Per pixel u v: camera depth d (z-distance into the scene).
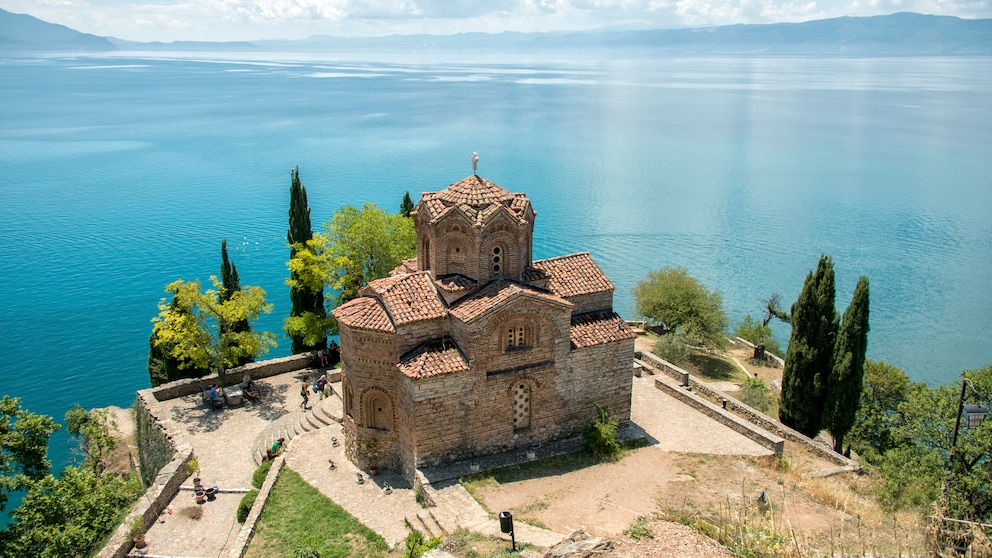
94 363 71.31
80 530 31.94
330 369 54.41
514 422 37.44
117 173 155.88
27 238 108.38
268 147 191.88
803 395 44.69
